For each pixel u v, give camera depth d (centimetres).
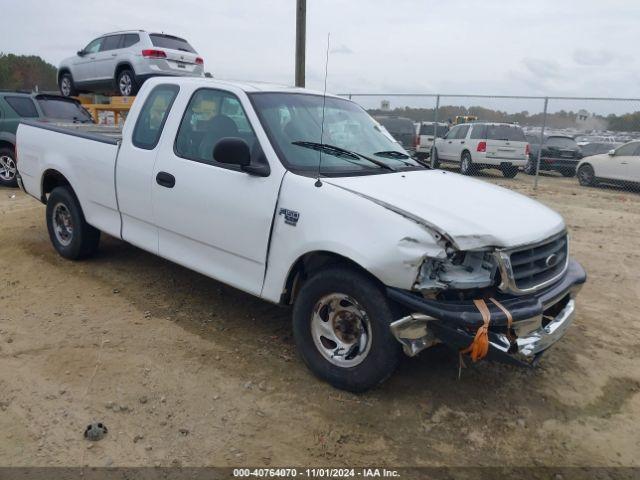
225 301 508
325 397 360
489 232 323
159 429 324
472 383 388
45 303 492
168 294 520
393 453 314
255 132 402
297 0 1017
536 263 354
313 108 450
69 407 340
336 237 339
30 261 602
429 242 312
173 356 405
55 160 572
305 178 369
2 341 419
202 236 430
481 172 1925
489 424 344
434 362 412
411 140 1836
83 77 1418
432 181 410
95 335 433
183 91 461
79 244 580
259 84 455
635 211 1130
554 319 369
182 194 438
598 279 642
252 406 349
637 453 326
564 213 1066
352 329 355
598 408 370
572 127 1577
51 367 384
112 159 504
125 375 377
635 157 1466
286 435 324
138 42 1265
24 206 912
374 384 347
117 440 313
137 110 494
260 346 425
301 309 372
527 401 372
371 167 418
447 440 327
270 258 384
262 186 385
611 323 512
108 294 516
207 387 367
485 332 311
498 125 1694
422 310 312
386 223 323
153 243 482
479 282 322
